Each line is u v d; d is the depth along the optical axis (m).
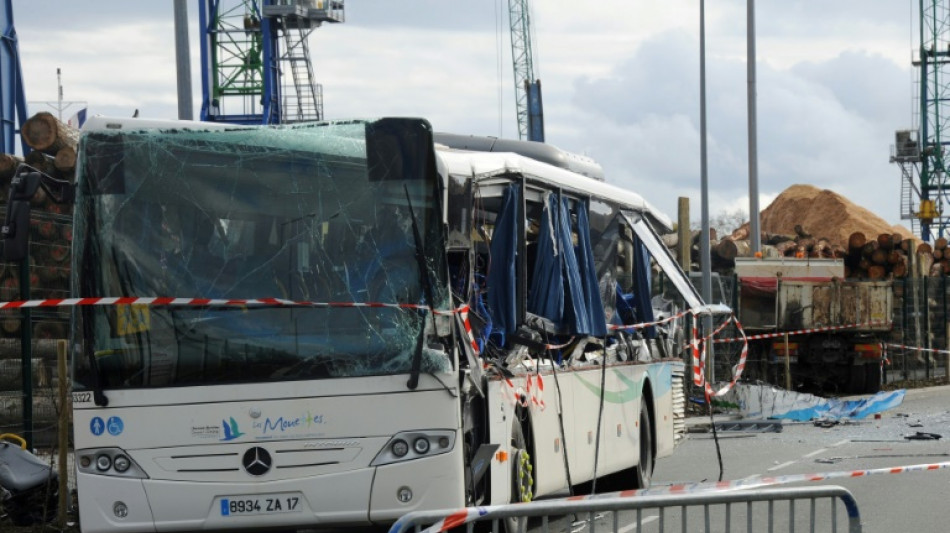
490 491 15.34
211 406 14.24
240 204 14.66
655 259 22.66
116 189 14.77
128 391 14.34
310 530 15.19
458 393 14.29
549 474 17.45
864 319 47.78
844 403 37.91
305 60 96.00
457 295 15.13
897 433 32.75
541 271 17.67
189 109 26.41
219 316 14.38
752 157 48.09
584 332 18.91
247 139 14.72
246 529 14.21
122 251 14.66
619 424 20.81
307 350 14.27
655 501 10.67
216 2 95.94
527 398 16.66
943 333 56.88
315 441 14.13
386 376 14.20
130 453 14.30
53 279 25.00
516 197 16.61
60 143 28.33
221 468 14.19
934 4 121.94
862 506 20.41
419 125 14.54
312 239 14.53
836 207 115.56
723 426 35.56
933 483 23.31
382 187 14.51
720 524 18.17
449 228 15.02
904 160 122.31
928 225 124.00
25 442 19.69
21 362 22.64
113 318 14.48
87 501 14.37
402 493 14.07
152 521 14.22
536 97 146.38
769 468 25.88
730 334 45.16
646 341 23.11
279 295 14.48
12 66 39.47
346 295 14.38
